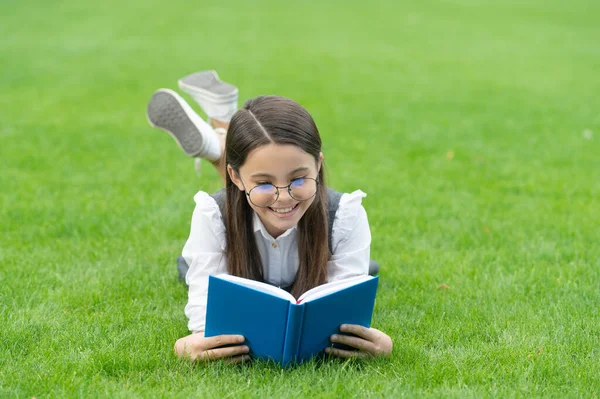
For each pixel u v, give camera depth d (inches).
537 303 135.9
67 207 194.9
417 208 200.8
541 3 1003.9
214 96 165.2
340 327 109.7
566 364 110.3
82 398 99.1
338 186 221.5
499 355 113.4
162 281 147.3
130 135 291.4
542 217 193.2
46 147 265.9
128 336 120.0
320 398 99.1
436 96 403.2
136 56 514.6
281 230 120.2
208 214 120.9
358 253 124.3
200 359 109.3
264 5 885.8
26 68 453.7
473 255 163.3
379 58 548.7
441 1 1010.7
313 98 385.7
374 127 317.1
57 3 826.8
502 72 500.4
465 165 253.9
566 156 269.1
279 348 107.3
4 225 178.7
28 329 122.1
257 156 105.2
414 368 109.3
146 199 205.2
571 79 477.1
